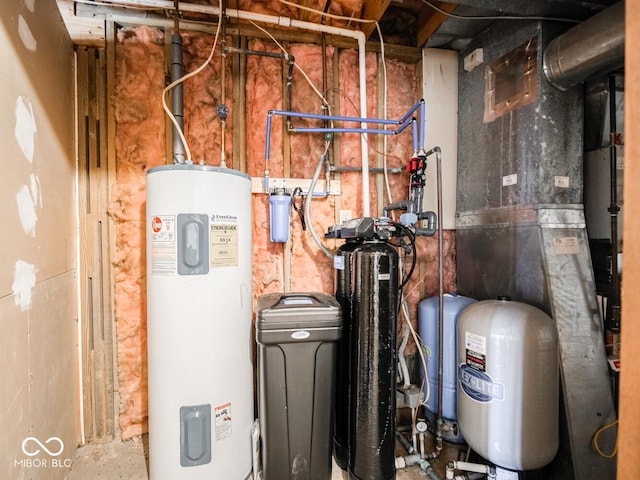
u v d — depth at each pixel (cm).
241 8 188
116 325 170
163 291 127
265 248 189
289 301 144
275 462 134
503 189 175
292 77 192
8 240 100
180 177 124
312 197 196
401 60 210
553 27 157
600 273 171
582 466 134
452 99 210
